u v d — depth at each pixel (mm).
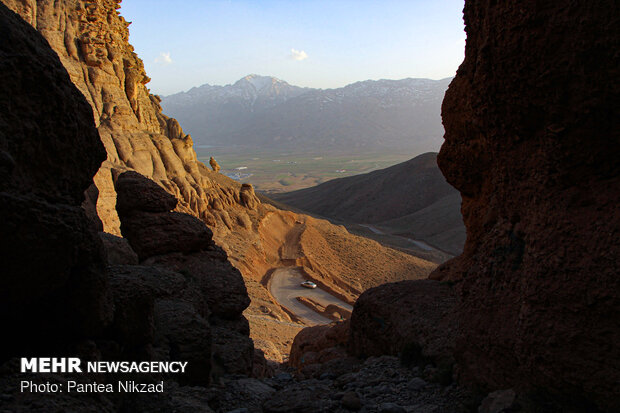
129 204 11969
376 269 72375
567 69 4957
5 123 4160
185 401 6000
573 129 5016
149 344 6566
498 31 5559
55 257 4336
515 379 5328
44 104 4578
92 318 5102
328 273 65875
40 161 4555
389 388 7043
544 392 4859
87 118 5328
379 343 9992
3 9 4516
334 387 7562
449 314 8875
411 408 6141
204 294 11297
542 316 4906
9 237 3891
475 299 6184
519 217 5805
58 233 4285
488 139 6484
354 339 11133
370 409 6105
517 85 5473
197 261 12125
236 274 12203
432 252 96875
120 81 60281
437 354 7652
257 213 75438
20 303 4359
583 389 4488
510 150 5941
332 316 49375
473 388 6016
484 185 9805
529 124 5578
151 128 67938
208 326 8016
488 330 5766
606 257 4438
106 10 60219
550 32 5016
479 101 6301
